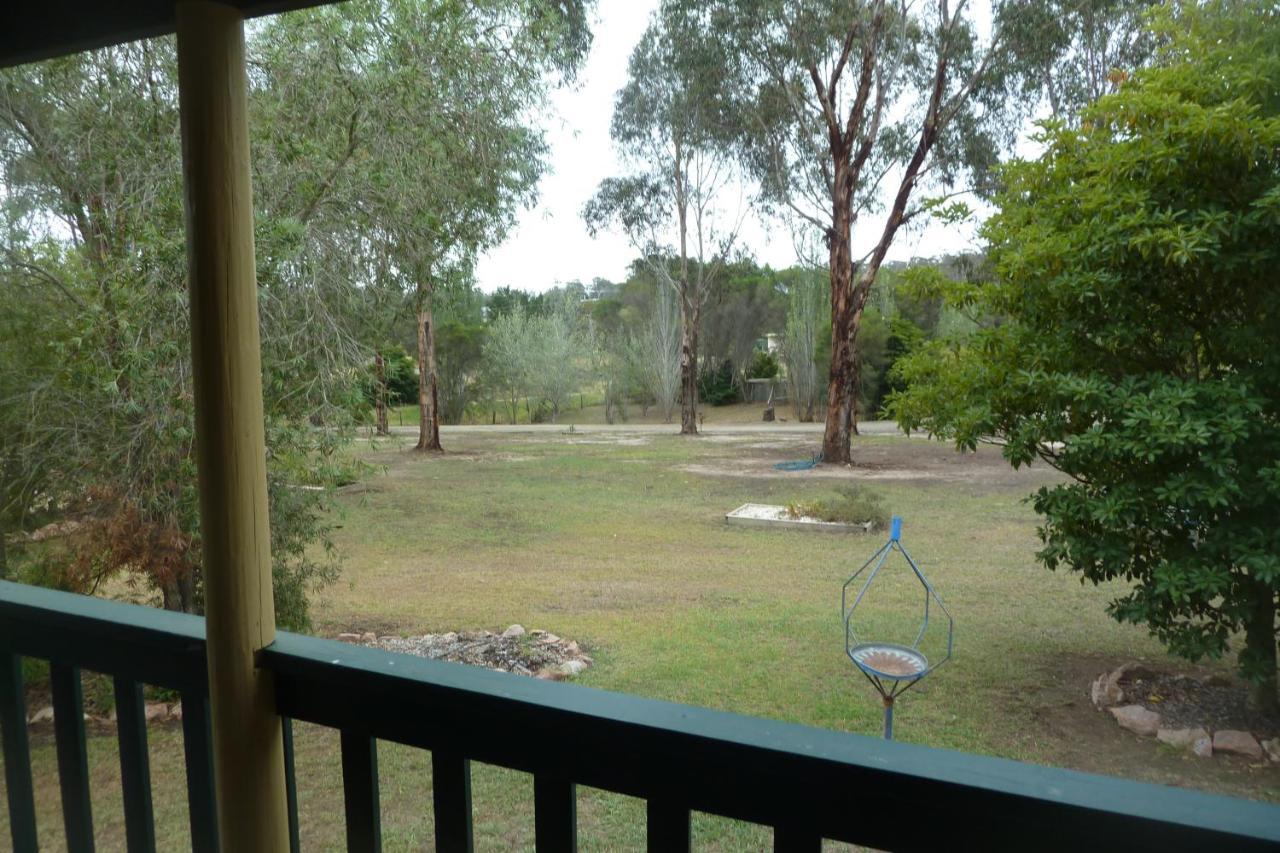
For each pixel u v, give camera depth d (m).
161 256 3.66
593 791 2.38
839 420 9.56
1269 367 1.79
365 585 5.15
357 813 1.09
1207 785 1.67
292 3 1.13
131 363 3.56
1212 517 1.91
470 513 8.20
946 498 6.67
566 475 11.44
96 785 2.91
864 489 6.76
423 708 1.02
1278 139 1.74
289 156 3.76
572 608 4.24
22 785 1.43
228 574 1.14
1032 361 2.33
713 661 3.10
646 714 0.88
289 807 1.19
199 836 1.23
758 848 1.88
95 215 3.82
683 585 4.66
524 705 0.92
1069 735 2.02
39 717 3.53
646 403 19.89
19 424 3.83
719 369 17.80
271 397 3.77
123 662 1.28
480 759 0.99
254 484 1.17
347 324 4.01
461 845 1.01
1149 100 1.96
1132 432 1.96
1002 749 1.98
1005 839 0.71
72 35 1.28
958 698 2.38
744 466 11.24
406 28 3.83
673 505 8.47
